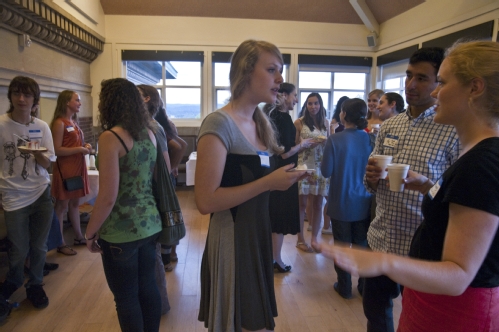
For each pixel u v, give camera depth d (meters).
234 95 1.24
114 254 1.54
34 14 3.66
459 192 0.76
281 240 2.84
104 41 6.18
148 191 1.64
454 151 1.37
